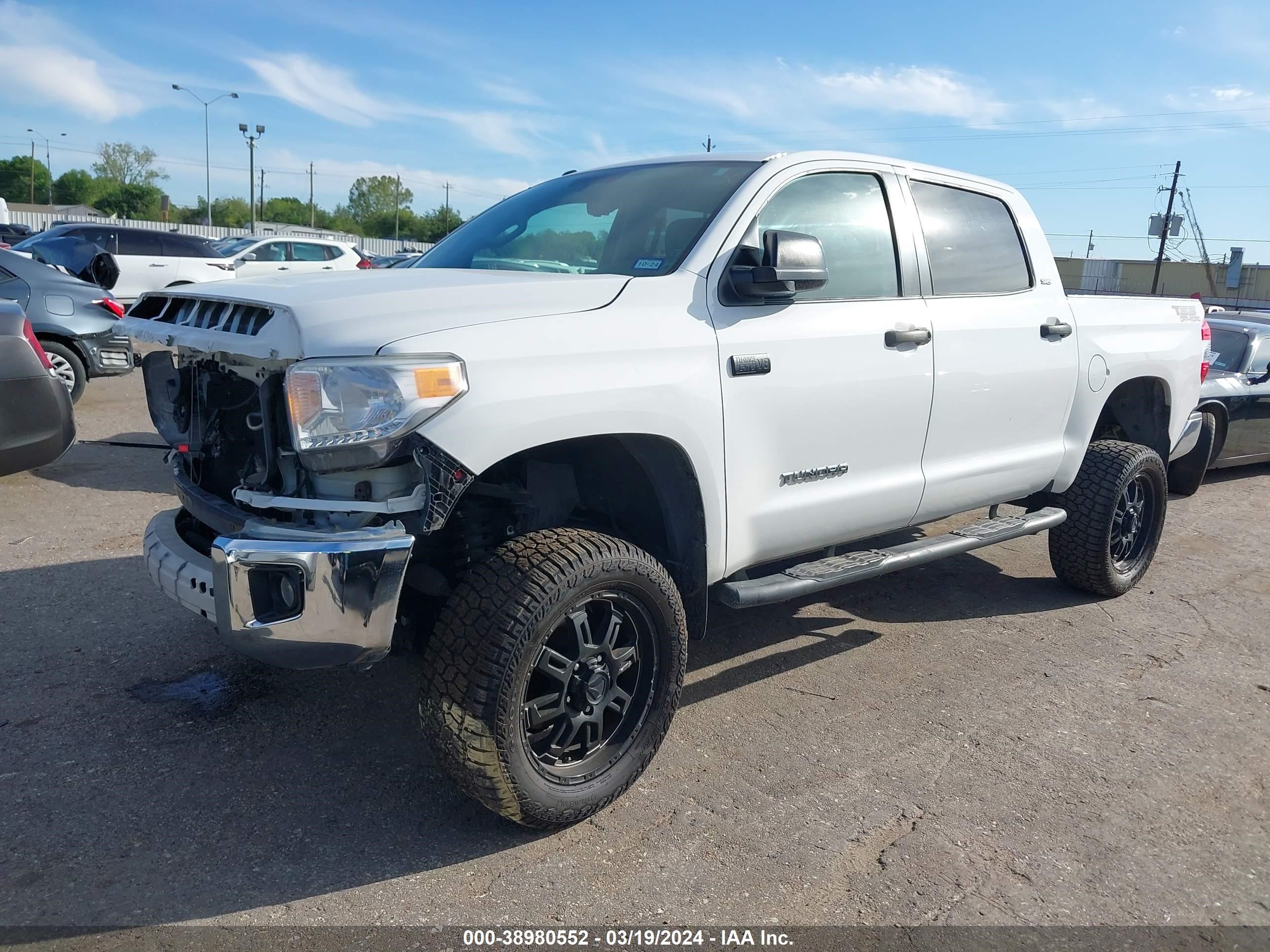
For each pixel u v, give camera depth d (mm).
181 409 3303
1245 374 8609
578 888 2584
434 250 3992
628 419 2818
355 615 2402
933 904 2572
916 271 3904
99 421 8906
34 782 2996
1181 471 8039
